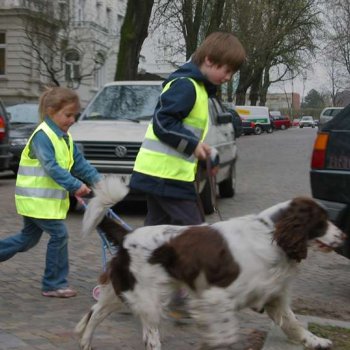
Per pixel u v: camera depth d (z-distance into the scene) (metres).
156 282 2.82
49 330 3.48
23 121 11.62
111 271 2.94
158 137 3.24
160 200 3.35
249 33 27.70
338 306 4.15
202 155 3.21
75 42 23.92
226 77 3.28
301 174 12.39
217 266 2.74
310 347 3.12
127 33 14.19
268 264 2.78
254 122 34.03
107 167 6.66
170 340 3.34
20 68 25.58
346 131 4.17
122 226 3.01
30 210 3.96
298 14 31.06
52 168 3.82
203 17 21.53
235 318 2.80
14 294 4.15
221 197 8.90
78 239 5.86
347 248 4.02
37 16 18.84
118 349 3.25
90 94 28.66
